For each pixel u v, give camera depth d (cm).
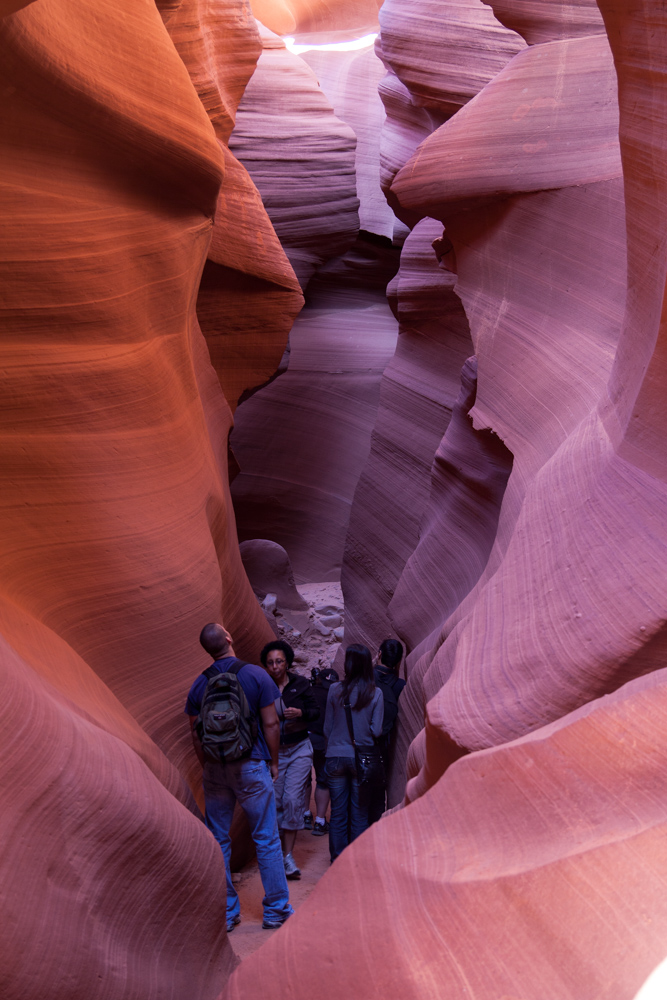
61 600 399
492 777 190
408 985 145
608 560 305
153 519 464
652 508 301
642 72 294
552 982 132
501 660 323
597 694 281
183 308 545
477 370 571
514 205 530
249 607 672
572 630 301
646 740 174
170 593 459
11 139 387
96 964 241
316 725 602
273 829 420
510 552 379
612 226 459
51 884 237
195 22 652
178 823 318
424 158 579
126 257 468
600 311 458
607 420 368
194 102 501
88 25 409
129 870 279
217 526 573
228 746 403
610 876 142
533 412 480
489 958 142
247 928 427
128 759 315
